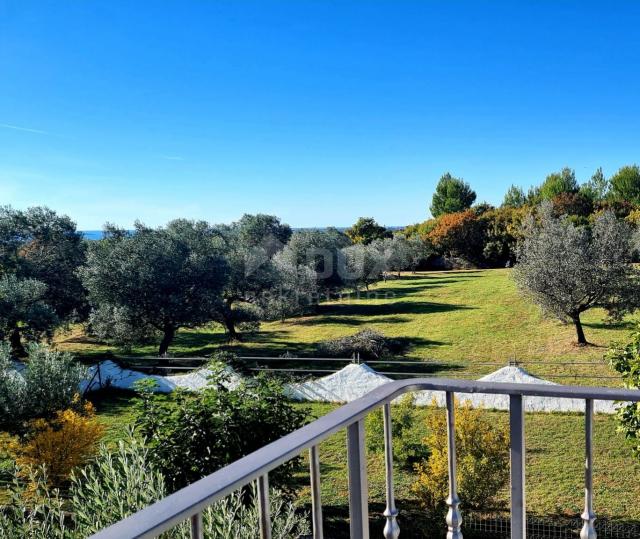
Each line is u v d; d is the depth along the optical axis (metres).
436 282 40.97
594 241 19.80
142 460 3.16
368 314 30.23
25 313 20.44
